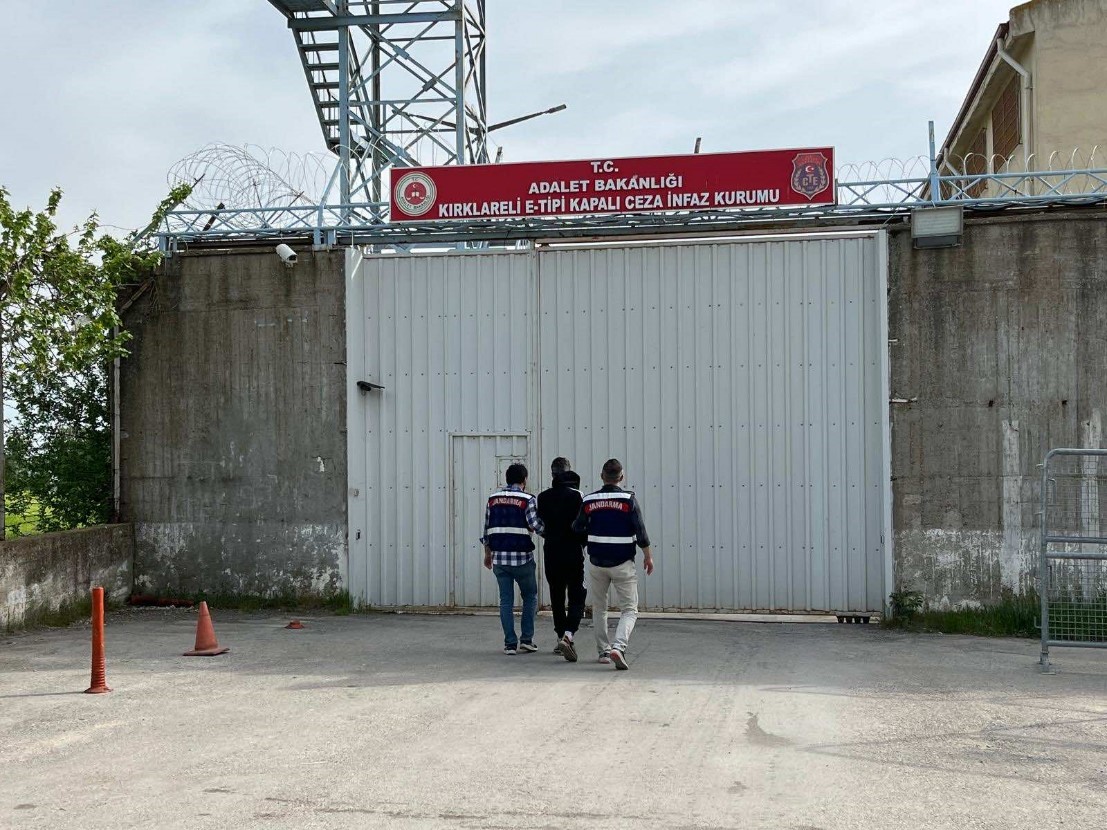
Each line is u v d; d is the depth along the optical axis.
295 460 14.12
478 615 13.55
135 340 14.51
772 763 6.46
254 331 14.25
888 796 5.83
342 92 21.73
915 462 12.75
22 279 12.16
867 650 10.92
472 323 13.88
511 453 13.73
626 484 13.42
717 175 13.05
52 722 7.69
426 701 8.30
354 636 11.82
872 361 12.97
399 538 13.91
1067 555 9.87
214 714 7.91
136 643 11.37
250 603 14.05
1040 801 5.77
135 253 14.11
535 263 13.75
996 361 12.62
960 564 12.59
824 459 13.04
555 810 5.57
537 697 8.44
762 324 13.22
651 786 5.99
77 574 13.18
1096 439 12.37
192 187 14.22
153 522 14.38
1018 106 19.70
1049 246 12.54
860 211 12.92
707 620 13.07
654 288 13.46
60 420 14.76
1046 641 9.80
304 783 6.09
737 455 13.22
